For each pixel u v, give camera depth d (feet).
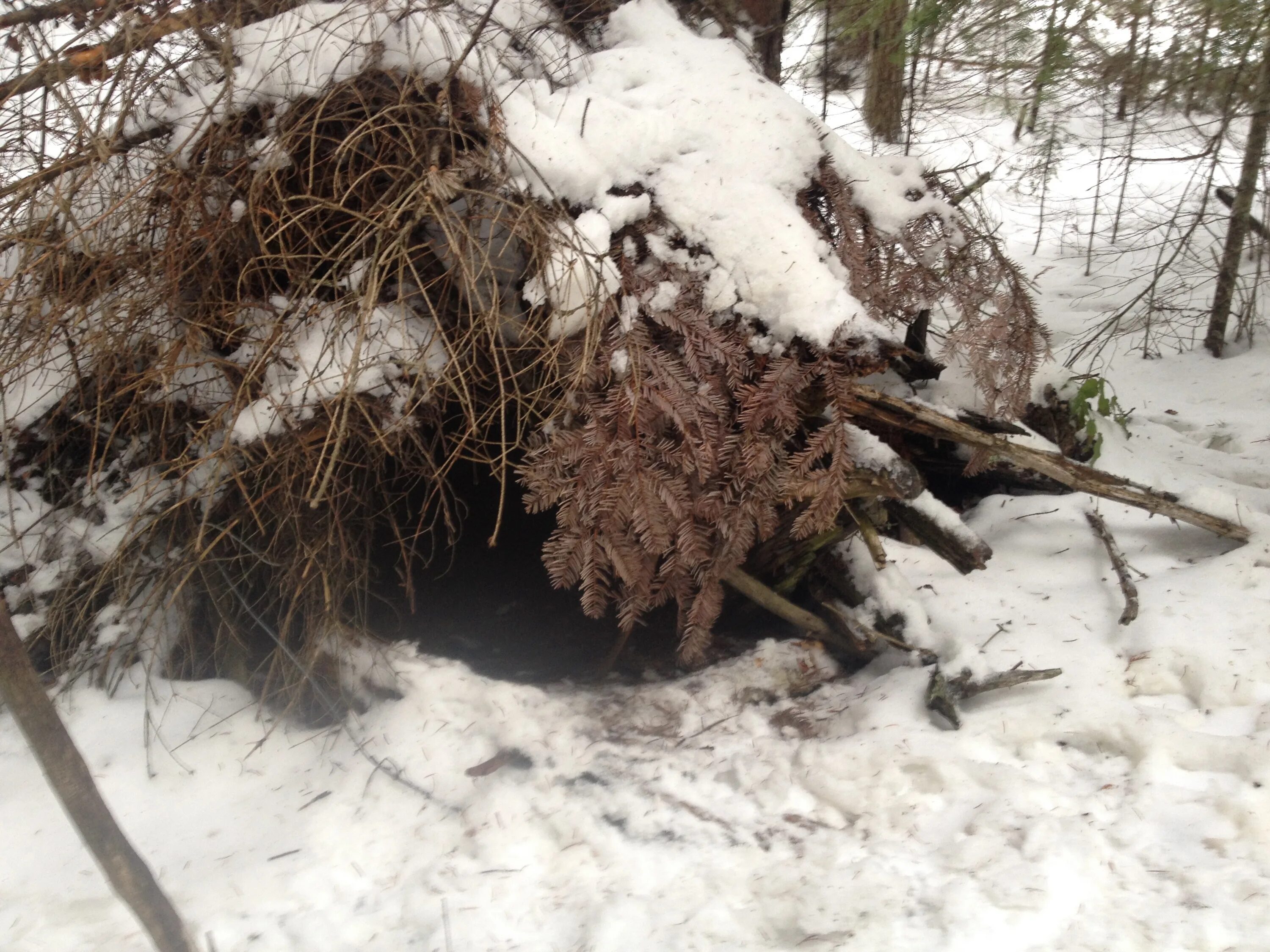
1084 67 17.94
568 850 8.30
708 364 9.37
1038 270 24.68
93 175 9.61
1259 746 8.48
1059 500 13.15
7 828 8.52
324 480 8.16
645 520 9.16
